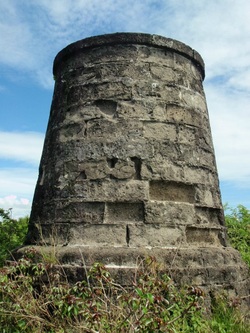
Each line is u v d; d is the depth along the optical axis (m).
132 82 5.34
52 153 5.51
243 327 4.49
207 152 5.65
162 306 3.72
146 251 4.67
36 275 4.67
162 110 5.32
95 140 5.17
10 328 4.07
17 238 8.29
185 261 4.75
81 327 3.50
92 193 4.98
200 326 4.12
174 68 5.61
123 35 5.50
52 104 6.04
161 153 5.13
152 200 4.95
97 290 3.92
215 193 5.60
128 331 3.43
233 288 5.02
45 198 5.34
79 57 5.71
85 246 4.79
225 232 5.69
